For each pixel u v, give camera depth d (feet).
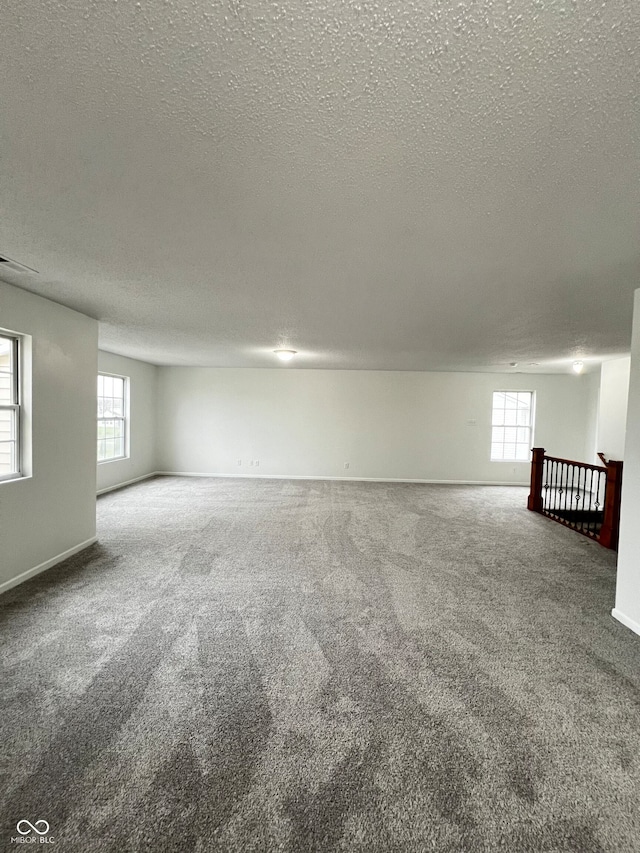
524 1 2.54
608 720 6.10
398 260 7.40
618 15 2.61
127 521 17.02
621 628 8.82
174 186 4.93
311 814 4.59
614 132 3.72
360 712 6.18
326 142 3.98
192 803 4.68
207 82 3.22
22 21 2.72
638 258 7.07
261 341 17.03
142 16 2.67
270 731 5.77
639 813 4.67
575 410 27.61
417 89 3.25
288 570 11.89
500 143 3.93
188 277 8.68
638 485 8.79
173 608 9.41
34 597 9.86
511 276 8.16
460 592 10.57
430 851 4.24
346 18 2.68
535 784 5.01
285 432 28.53
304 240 6.56
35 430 11.00
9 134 3.93
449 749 5.52
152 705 6.24
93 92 3.35
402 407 28.25
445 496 23.47
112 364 22.43
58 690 6.54
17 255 7.53
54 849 4.17
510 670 7.29
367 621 8.96
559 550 14.11
